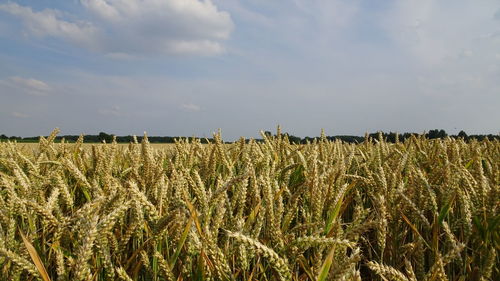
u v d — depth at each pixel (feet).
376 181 12.78
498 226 9.80
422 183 10.68
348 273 5.41
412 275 6.48
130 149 19.29
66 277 6.22
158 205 8.80
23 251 7.11
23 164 17.33
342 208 11.67
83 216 6.44
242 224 7.36
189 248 6.98
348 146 26.73
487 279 8.58
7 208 8.34
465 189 11.00
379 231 8.62
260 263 7.78
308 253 8.95
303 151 20.84
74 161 15.93
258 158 16.89
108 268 6.32
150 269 7.17
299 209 12.03
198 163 17.78
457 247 7.22
